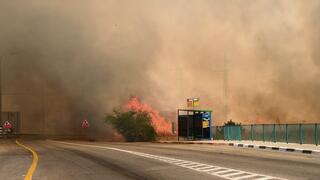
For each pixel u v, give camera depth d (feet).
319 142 101.24
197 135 152.46
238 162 58.59
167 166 52.70
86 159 65.51
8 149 98.99
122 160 62.85
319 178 39.17
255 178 39.29
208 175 42.32
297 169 48.14
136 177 41.27
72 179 39.91
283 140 114.83
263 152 83.30
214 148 100.48
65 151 87.92
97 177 41.50
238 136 138.51
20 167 53.06
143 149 94.99
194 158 66.54
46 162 60.34
